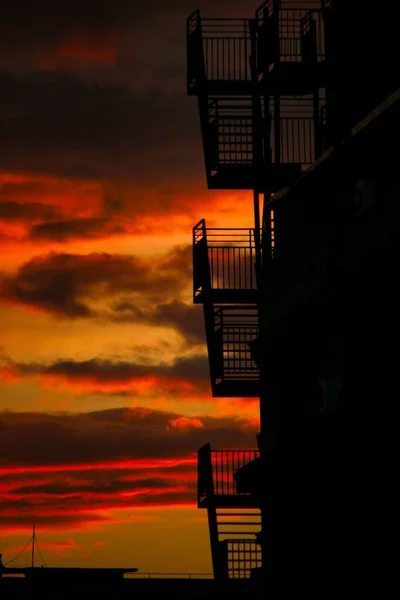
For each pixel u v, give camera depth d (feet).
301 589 144.36
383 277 116.78
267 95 175.52
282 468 142.20
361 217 117.80
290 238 144.77
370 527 125.08
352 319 125.08
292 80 172.35
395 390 118.01
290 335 142.00
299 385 146.82
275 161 175.11
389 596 120.57
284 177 175.11
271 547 156.66
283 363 150.00
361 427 120.67
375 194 113.80
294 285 138.41
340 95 155.94
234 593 183.11
